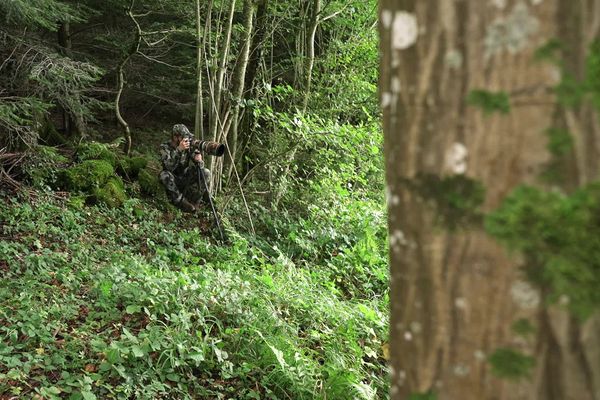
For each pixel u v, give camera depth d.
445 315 0.97
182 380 3.58
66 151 9.26
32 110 7.59
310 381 3.78
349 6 9.86
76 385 3.24
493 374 0.92
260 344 4.05
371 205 8.79
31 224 6.08
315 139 8.36
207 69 8.67
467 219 0.93
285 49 11.52
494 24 0.89
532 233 0.88
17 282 4.57
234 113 8.73
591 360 0.86
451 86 0.94
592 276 0.85
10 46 8.10
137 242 6.76
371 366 4.41
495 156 0.90
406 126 1.01
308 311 4.89
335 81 9.68
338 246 7.63
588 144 0.85
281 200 8.95
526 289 0.89
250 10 8.60
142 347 3.60
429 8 0.96
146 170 9.32
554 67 0.85
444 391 0.98
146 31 11.35
